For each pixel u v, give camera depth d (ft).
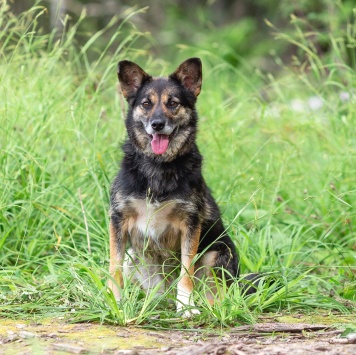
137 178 31.96
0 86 43.50
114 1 86.99
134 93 33.76
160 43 88.99
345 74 52.37
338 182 42.57
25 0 72.08
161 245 32.58
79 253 32.89
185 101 33.19
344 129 46.60
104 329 26.78
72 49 48.16
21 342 24.97
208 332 26.91
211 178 42.22
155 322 27.91
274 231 40.50
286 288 30.71
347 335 25.95
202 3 100.83
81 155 41.63
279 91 50.65
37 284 32.96
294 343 25.64
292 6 69.56
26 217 37.19
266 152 46.78
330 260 38.78
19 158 39.19
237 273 33.81
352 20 68.80
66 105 43.50
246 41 88.53
